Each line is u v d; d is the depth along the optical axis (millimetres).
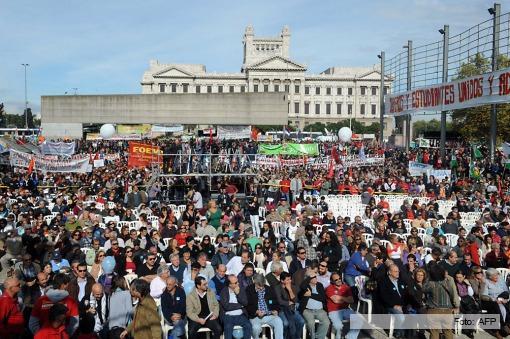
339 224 15883
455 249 13750
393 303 10328
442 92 30531
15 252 13727
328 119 160125
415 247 13359
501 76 24031
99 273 11445
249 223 19656
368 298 11141
